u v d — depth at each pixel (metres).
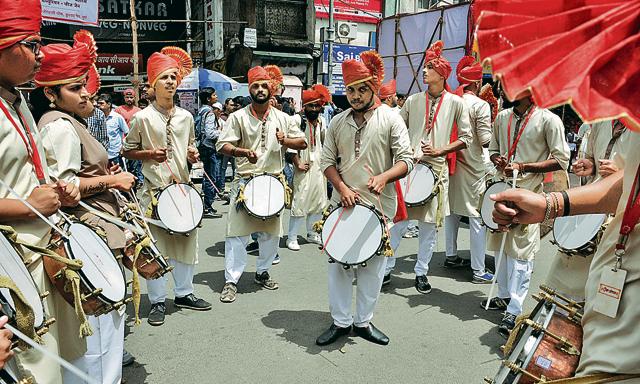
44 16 10.45
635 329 1.42
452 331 4.02
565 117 11.71
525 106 4.07
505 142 4.27
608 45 1.04
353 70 3.48
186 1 15.73
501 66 1.06
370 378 3.30
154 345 3.71
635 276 1.43
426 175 4.82
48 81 2.60
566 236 3.17
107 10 14.61
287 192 4.82
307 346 3.72
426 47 14.59
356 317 3.84
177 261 4.27
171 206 4.16
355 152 3.65
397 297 4.74
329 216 3.67
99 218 2.73
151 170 4.21
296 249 6.27
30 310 1.77
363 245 3.53
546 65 1.05
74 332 2.38
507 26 1.14
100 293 2.22
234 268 4.64
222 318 4.20
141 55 15.33
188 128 4.39
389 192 3.79
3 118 1.98
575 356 1.79
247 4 15.93
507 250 3.97
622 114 0.96
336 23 17.45
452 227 5.51
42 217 2.00
